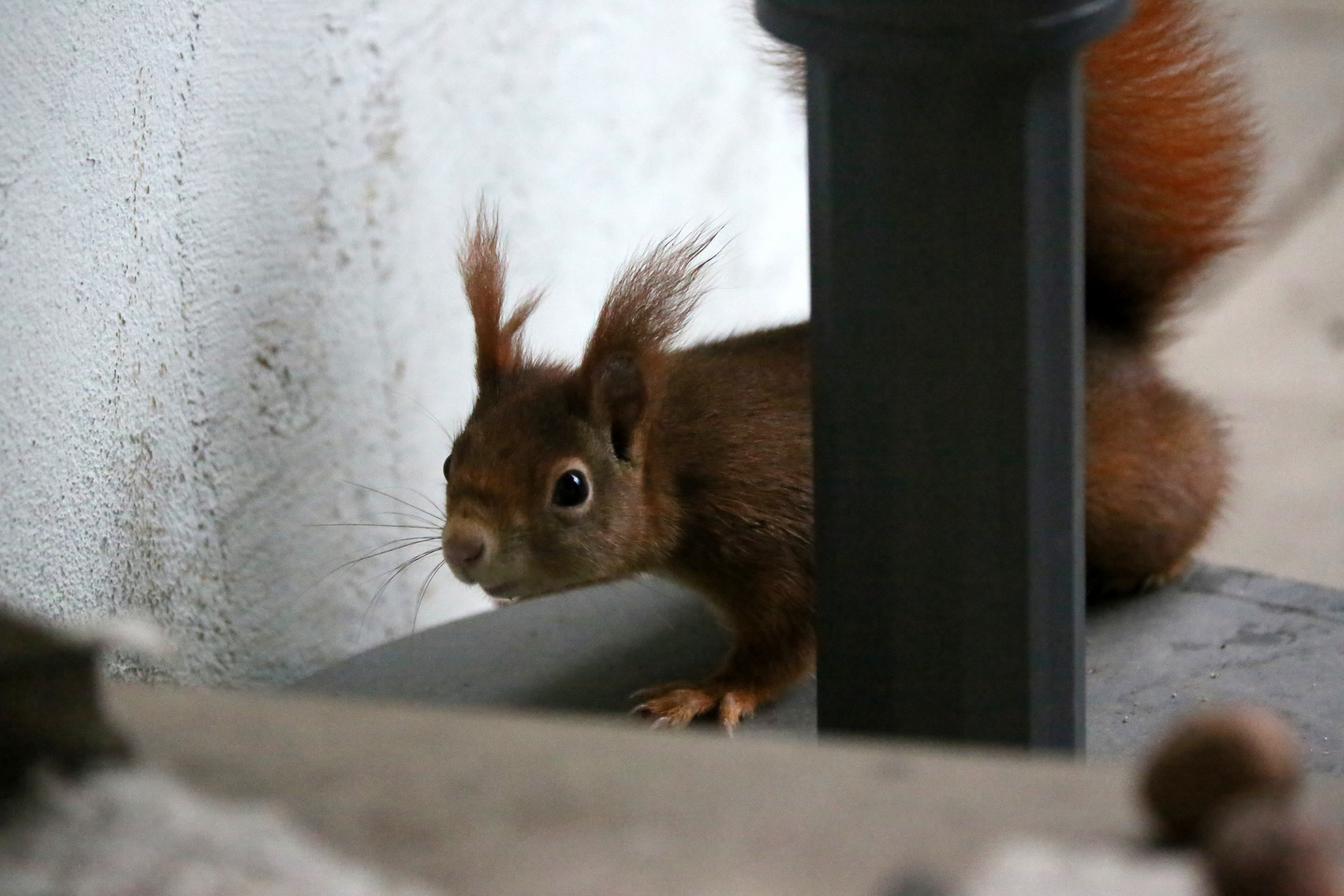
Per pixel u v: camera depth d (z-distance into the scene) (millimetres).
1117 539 1955
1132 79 1939
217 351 1911
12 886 1623
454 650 1955
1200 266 1976
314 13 1927
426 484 1986
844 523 1776
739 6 2023
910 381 1764
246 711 1704
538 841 1673
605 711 1916
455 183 1980
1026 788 1681
